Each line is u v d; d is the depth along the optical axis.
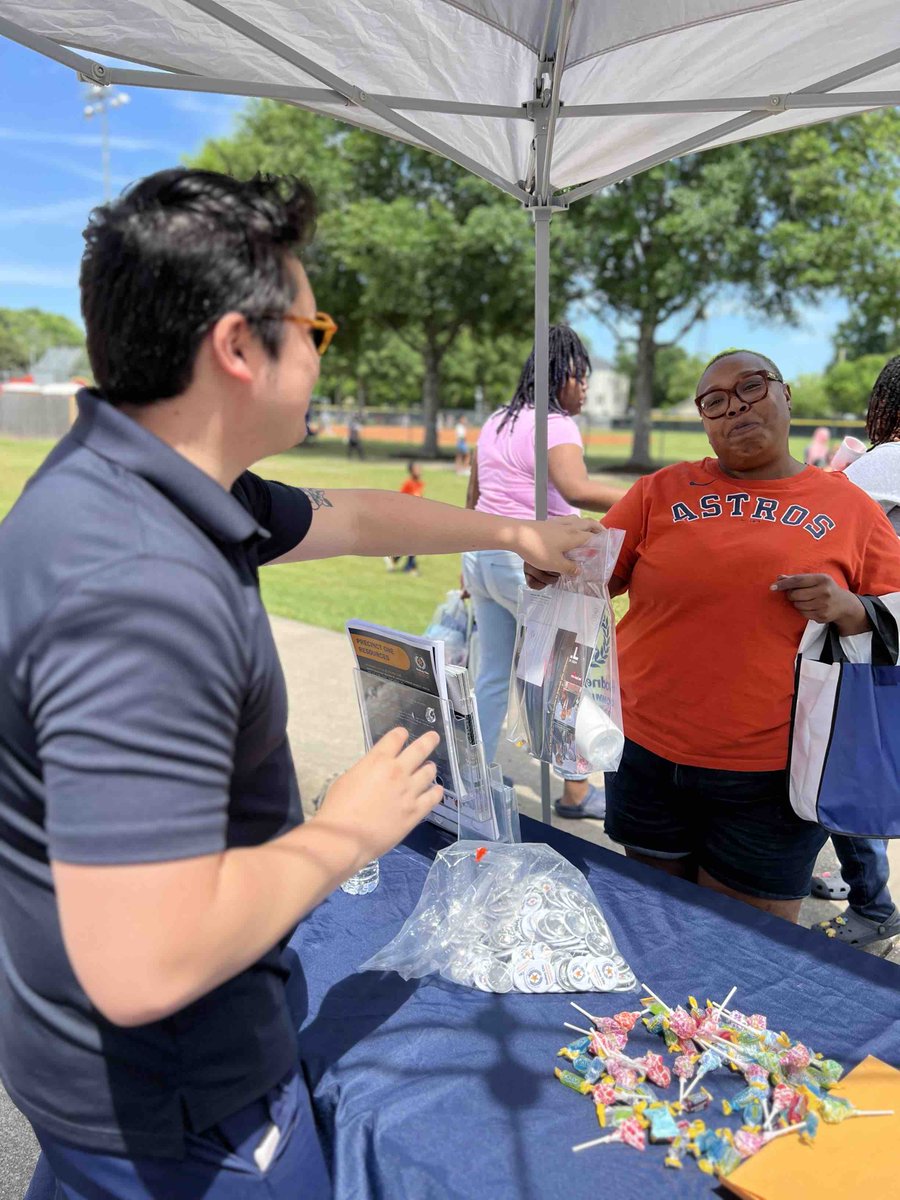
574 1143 1.02
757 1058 1.12
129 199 0.76
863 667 1.69
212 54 1.94
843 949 1.40
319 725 4.32
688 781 1.93
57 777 0.64
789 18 1.75
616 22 1.76
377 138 23.56
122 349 0.75
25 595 0.68
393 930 1.47
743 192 19.67
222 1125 0.87
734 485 1.92
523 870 1.44
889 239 18.95
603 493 2.71
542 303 2.27
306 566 9.16
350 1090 1.10
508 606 2.99
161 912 0.64
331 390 55.41
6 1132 1.98
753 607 1.82
